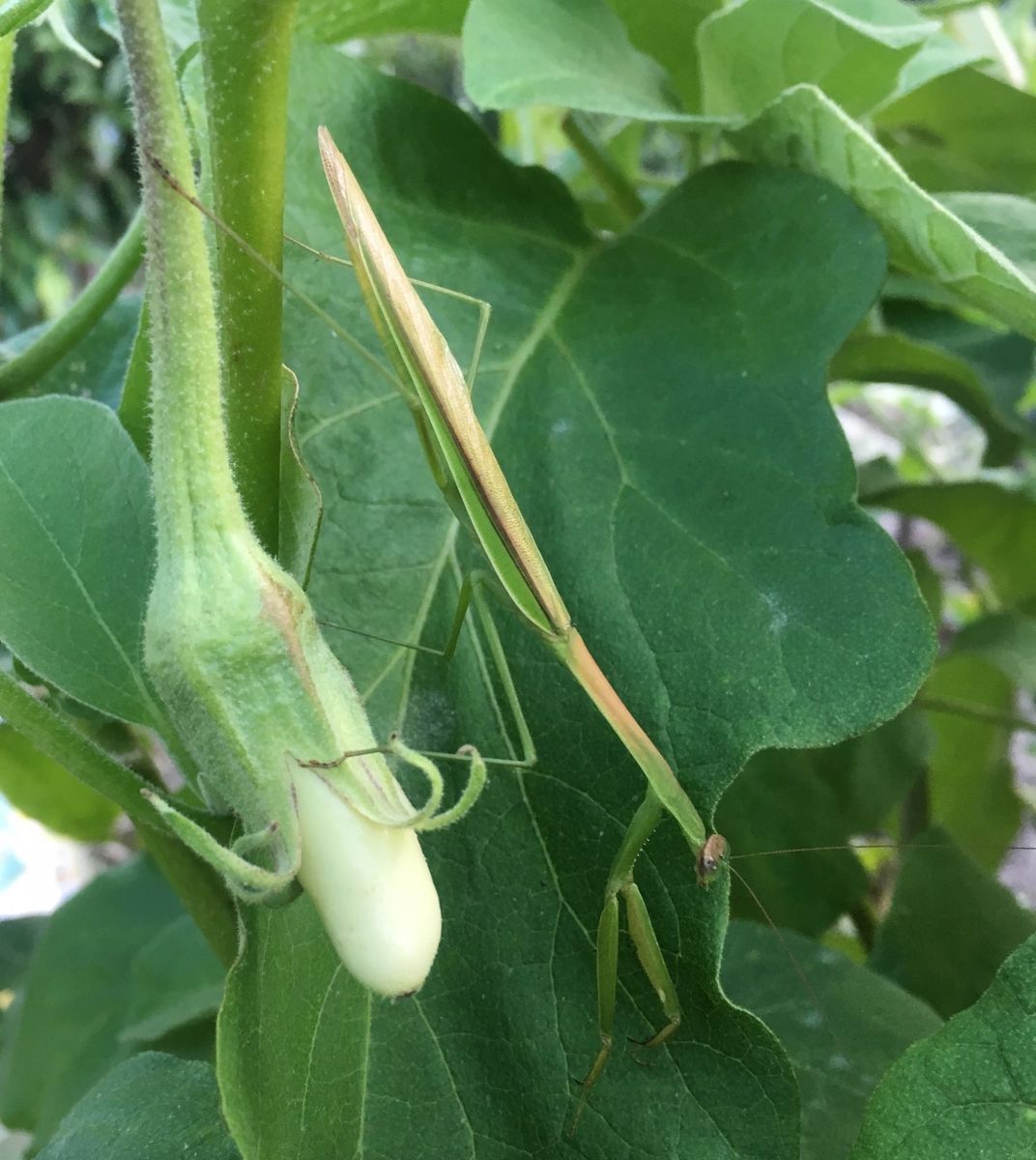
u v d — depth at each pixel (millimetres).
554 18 159
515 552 118
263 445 100
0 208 156
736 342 136
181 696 82
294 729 81
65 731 108
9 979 273
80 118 664
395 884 77
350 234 117
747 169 152
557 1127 109
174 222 80
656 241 154
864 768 199
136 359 123
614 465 132
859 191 141
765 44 159
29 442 116
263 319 97
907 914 185
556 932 116
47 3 104
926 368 219
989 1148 101
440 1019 112
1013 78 262
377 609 129
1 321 687
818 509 120
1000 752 256
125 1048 221
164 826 112
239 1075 95
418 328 119
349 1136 106
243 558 83
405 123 155
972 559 250
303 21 172
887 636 111
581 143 194
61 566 112
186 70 125
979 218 169
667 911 114
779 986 164
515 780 122
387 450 135
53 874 440
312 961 109
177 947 234
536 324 147
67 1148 118
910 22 153
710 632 118
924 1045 107
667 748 115
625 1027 111
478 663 128
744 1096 106
